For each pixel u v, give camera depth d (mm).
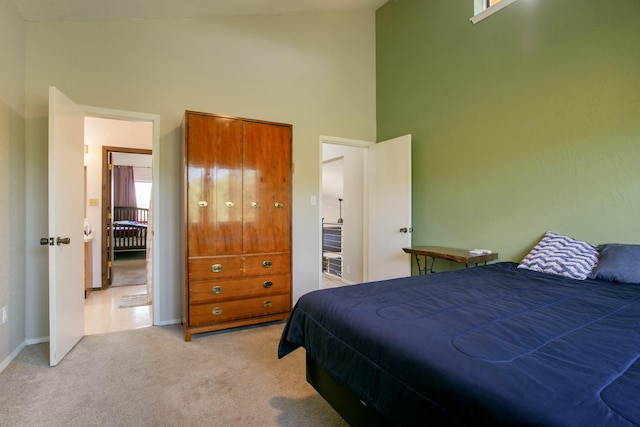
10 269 2264
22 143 2457
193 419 1601
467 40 3000
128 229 7480
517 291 1673
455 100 3113
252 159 2822
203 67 3117
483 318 1244
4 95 2201
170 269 2975
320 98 3721
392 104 3855
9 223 2260
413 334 1095
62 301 2244
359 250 4449
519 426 685
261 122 2867
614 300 1495
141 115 2867
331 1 3533
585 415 658
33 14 2475
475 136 2928
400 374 1011
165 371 2078
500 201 2725
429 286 1784
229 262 2719
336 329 1364
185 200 2562
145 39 2898
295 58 3580
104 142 4230
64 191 2268
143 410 1668
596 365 858
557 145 2342
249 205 2805
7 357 2191
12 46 2318
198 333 2666
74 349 2400
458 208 3092
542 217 2436
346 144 3979
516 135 2604
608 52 2082
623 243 2021
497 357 911
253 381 1964
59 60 2631
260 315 2855
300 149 3590
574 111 2248
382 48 4016
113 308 3469
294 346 1727
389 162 3727
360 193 4434
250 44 3340
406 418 965
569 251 2115
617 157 2047
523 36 2553
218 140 2689
